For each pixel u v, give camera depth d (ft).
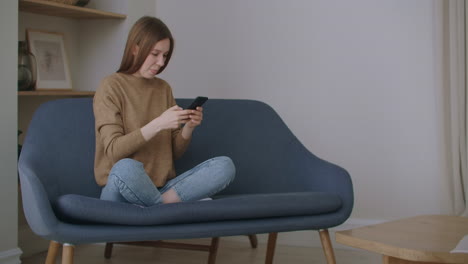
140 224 5.88
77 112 7.58
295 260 9.20
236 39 10.70
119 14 10.09
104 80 7.06
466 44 9.07
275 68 10.50
